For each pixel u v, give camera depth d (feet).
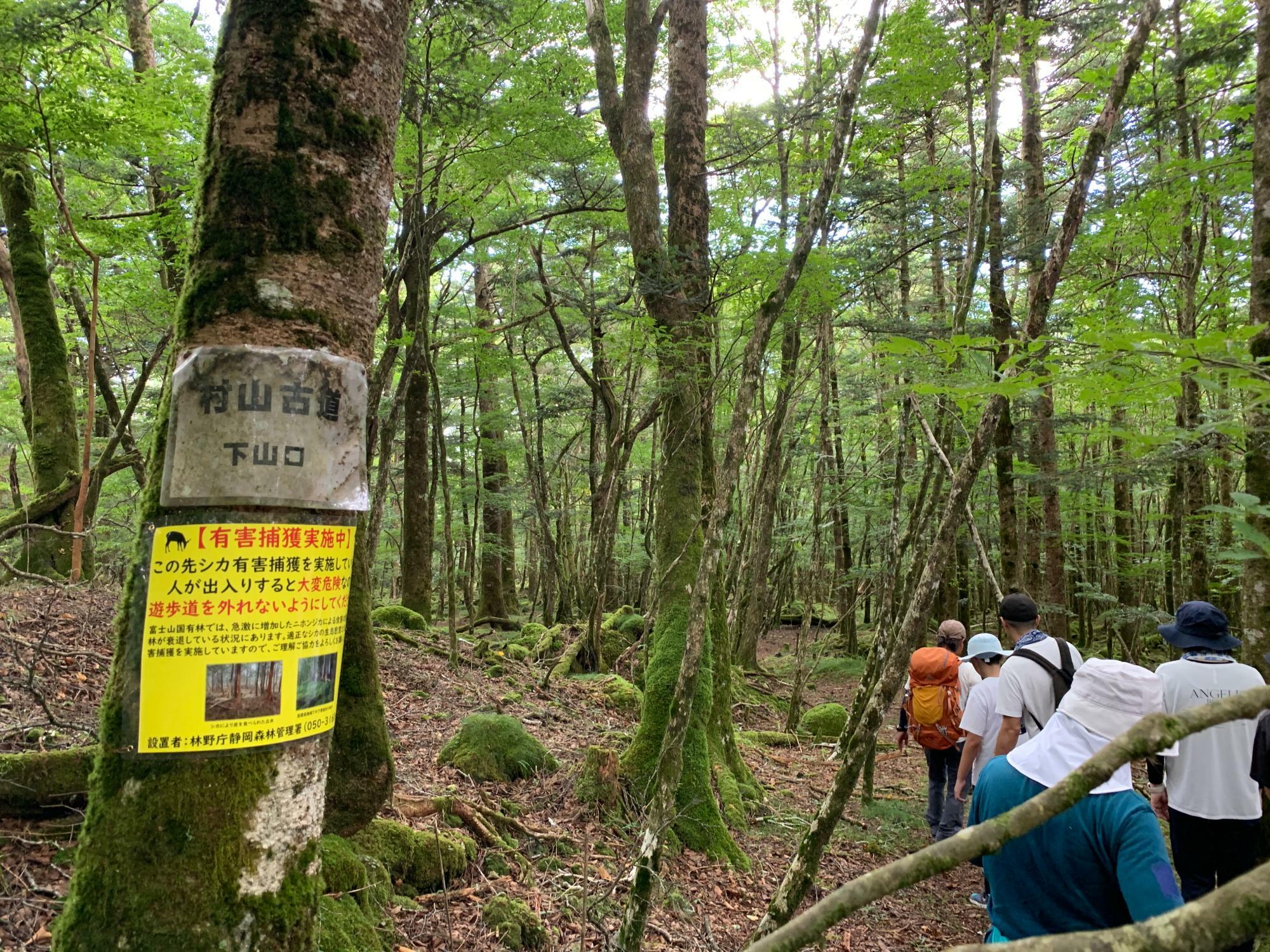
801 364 40.68
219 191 5.99
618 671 32.71
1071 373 6.86
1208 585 29.68
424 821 13.87
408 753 17.65
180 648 5.59
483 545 51.47
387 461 24.39
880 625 19.29
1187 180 18.80
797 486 55.88
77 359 38.99
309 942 5.97
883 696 9.30
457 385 41.22
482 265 48.52
